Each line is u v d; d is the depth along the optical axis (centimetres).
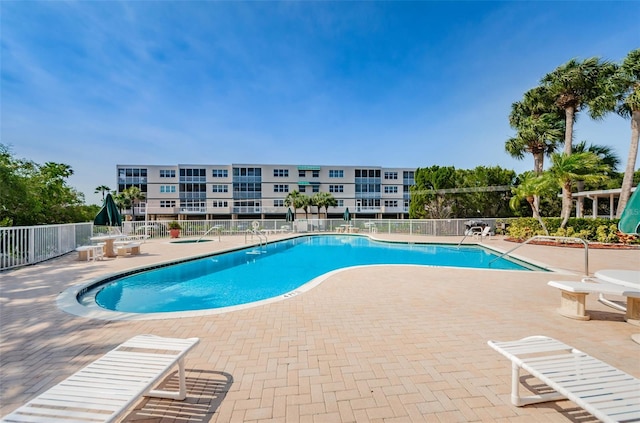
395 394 247
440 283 669
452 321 424
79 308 481
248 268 1057
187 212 4344
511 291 595
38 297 546
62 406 169
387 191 4878
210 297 698
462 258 1280
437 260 1237
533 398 232
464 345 343
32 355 320
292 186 4594
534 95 1906
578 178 1390
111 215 1051
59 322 420
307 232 2355
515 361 225
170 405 232
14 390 254
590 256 1028
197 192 4400
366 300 532
